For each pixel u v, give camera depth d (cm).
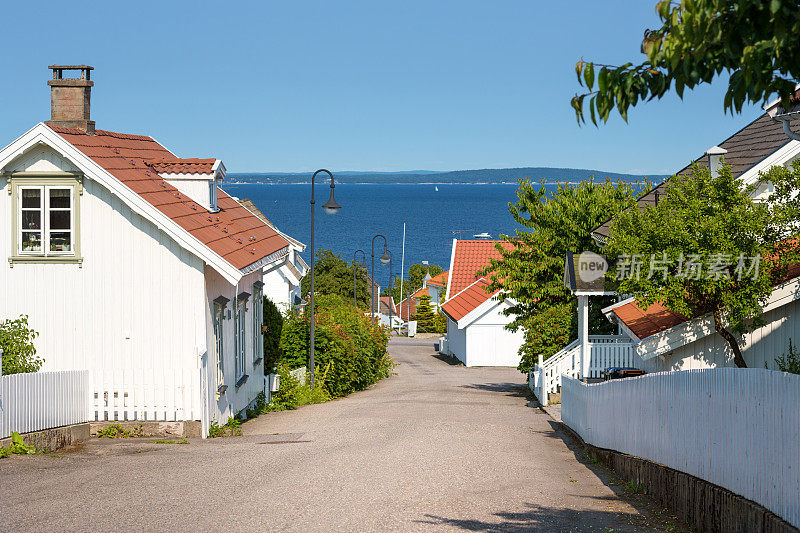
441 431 1717
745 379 801
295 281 3675
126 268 1728
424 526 870
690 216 1555
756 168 1970
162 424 1639
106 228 1734
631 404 1237
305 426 1864
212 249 1714
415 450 1432
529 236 2848
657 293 1545
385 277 19475
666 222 1562
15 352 1550
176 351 1720
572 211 2778
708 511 856
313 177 2897
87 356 1738
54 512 926
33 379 1420
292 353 2880
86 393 1619
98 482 1106
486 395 2806
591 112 575
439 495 1043
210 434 1680
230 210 2480
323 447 1472
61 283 1742
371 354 3212
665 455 1058
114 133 2231
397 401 2497
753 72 525
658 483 1041
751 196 1970
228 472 1193
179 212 1827
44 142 1700
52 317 1742
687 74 546
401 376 4019
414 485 1107
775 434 732
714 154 2119
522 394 2869
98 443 1516
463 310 5134
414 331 8475
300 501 992
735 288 1553
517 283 2789
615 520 925
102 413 1627
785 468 710
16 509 939
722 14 515
